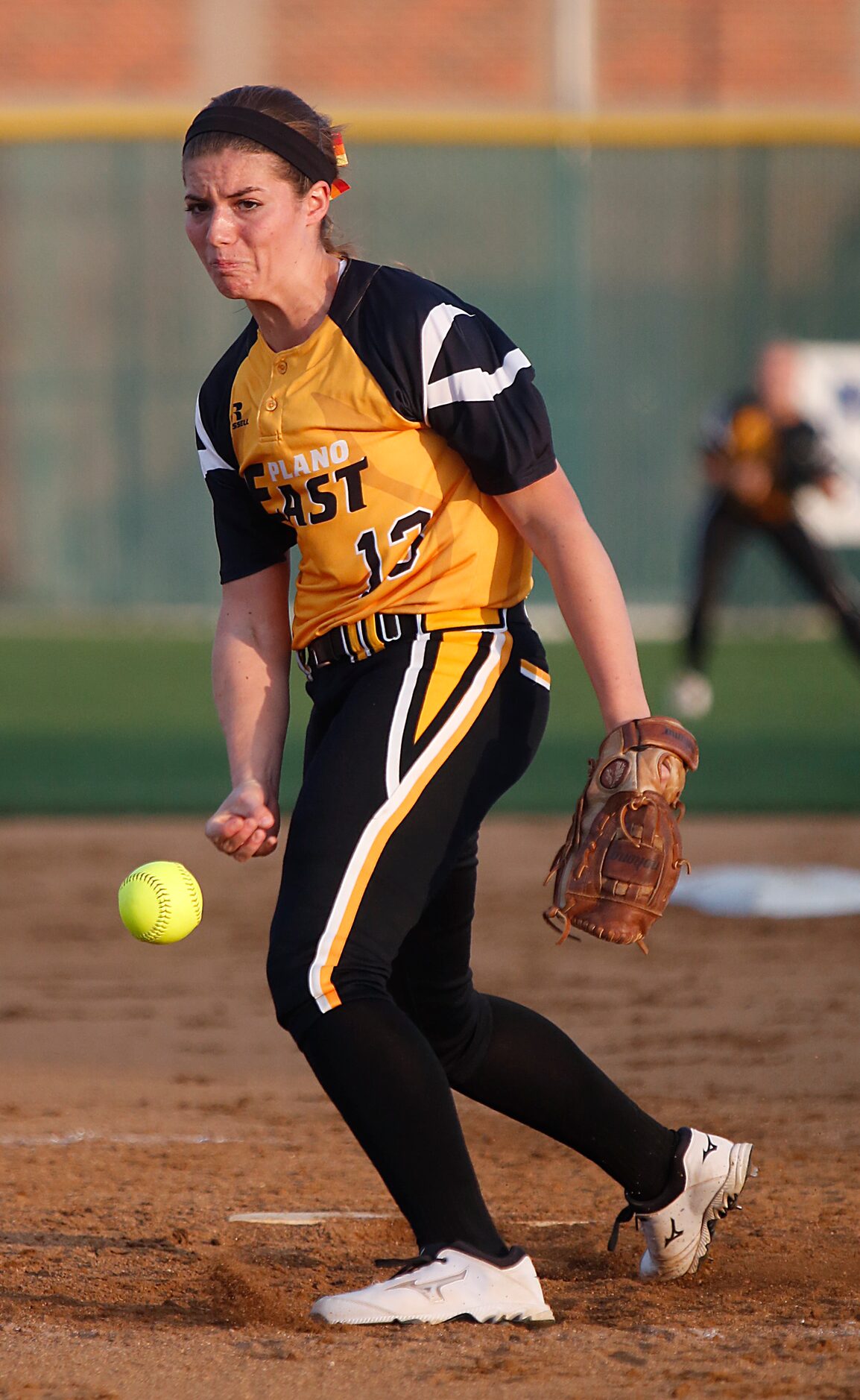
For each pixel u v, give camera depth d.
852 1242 11.36
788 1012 18.17
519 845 28.16
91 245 64.38
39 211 64.12
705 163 63.03
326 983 9.05
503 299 63.50
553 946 21.48
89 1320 9.78
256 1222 12.02
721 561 41.66
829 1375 8.62
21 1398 8.34
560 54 65.19
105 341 64.44
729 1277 10.65
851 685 47.75
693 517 62.72
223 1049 17.28
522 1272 9.50
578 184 62.97
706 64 71.12
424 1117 9.03
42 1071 16.41
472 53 71.62
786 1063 16.23
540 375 63.28
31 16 70.31
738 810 31.02
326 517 9.70
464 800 9.52
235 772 10.07
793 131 62.66
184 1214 12.20
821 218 63.25
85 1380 8.61
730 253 63.22
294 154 9.45
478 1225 9.42
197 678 48.34
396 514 9.59
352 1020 9.00
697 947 21.36
